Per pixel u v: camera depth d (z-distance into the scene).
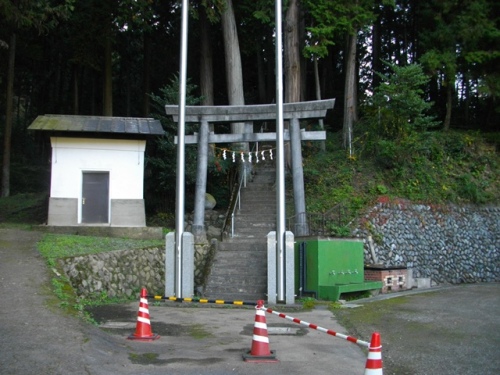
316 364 7.07
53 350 6.54
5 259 12.08
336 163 22.66
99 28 24.05
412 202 20.59
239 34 27.44
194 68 31.72
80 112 37.38
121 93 38.81
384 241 18.77
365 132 23.34
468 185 22.20
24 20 18.38
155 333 9.00
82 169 17.98
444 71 24.64
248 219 18.84
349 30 22.81
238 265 15.26
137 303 12.81
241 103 23.91
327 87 33.78
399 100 21.72
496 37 24.12
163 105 21.50
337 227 17.95
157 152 21.73
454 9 24.72
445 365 7.28
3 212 22.97
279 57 13.91
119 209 17.94
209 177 21.95
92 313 10.95
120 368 6.31
